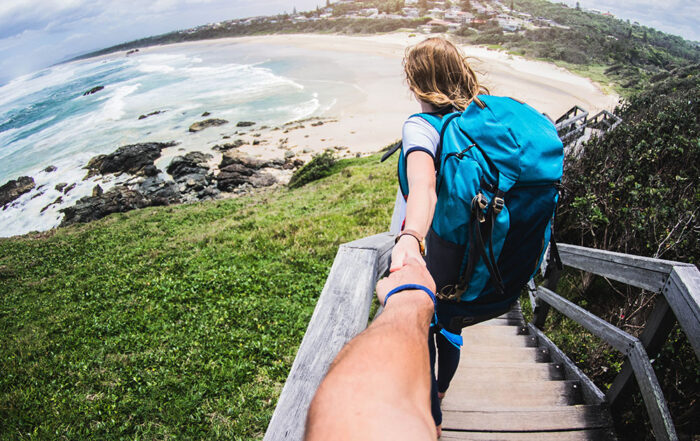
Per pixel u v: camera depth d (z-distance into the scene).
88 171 49.34
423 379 0.41
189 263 12.11
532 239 1.47
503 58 106.69
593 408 2.76
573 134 10.62
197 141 55.97
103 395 6.83
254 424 5.62
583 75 88.44
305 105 71.69
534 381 3.19
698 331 1.92
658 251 4.01
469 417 2.73
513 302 1.65
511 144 1.35
